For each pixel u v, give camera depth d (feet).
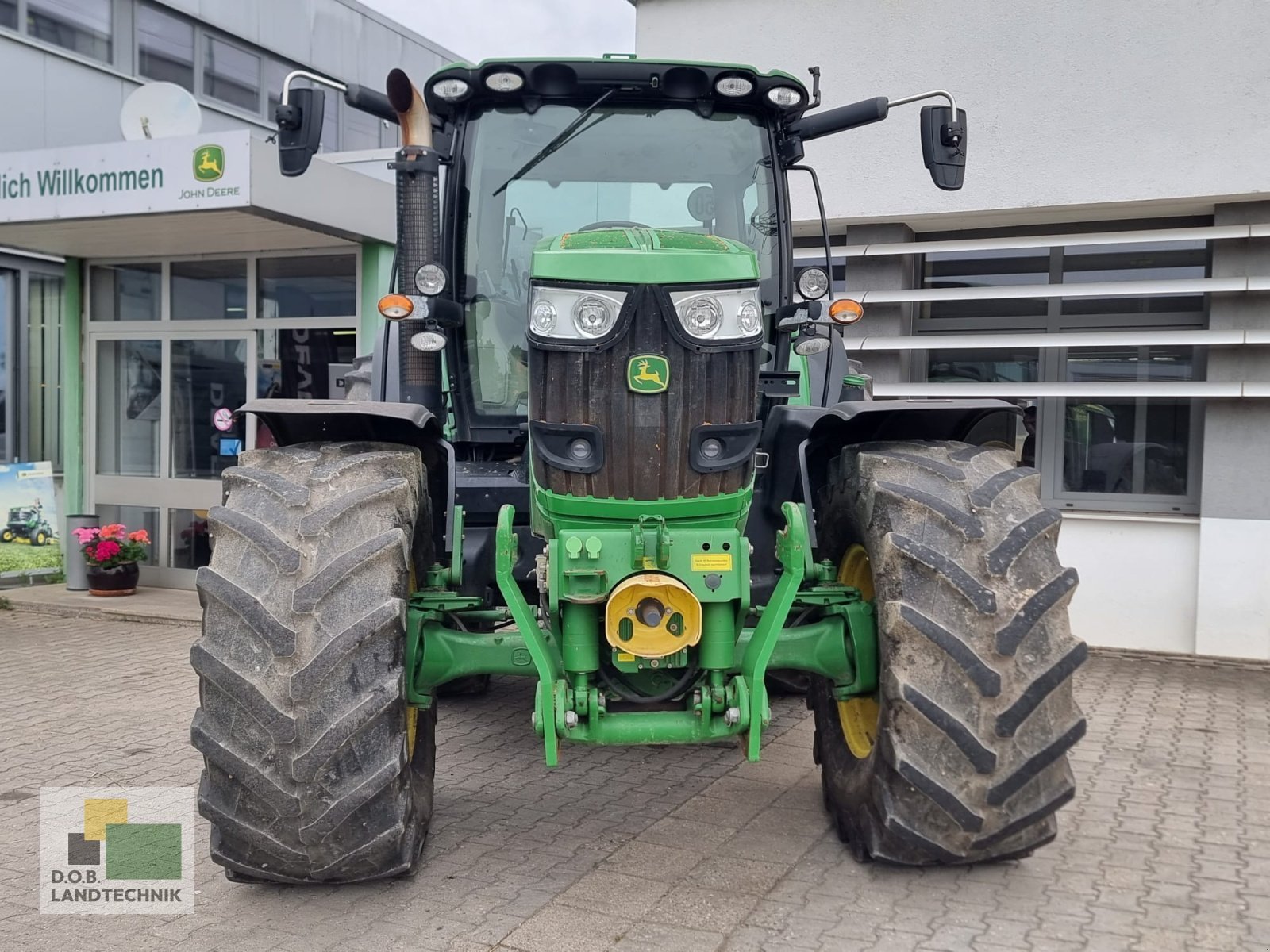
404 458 11.16
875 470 11.32
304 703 9.82
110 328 31.24
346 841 10.18
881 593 10.64
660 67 13.75
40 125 34.32
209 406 30.40
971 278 25.21
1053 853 12.25
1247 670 21.75
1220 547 22.21
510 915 10.71
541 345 10.23
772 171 14.49
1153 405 23.59
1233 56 21.59
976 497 10.73
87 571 29.99
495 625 14.02
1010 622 10.17
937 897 11.05
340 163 31.48
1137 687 20.38
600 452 10.27
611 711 10.91
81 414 31.91
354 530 10.34
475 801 14.08
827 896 11.07
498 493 13.33
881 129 24.45
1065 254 24.38
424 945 10.12
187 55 39.58
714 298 10.18
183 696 20.08
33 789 14.87
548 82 13.91
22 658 23.22
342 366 28.63
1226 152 21.74
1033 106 23.16
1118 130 22.53
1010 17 23.24
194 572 30.76
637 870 11.76
